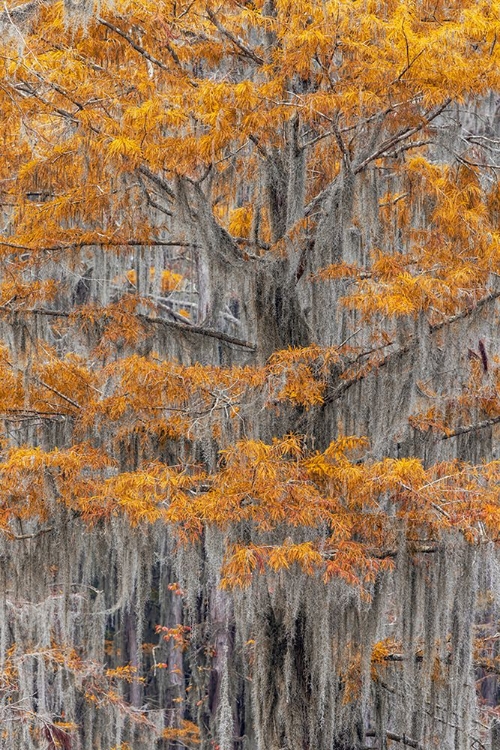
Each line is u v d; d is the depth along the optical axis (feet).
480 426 48.83
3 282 49.44
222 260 49.62
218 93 43.88
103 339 48.78
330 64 46.01
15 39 47.24
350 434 49.83
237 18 48.91
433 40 44.21
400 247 57.31
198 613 107.45
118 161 44.86
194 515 41.22
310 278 49.29
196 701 102.32
